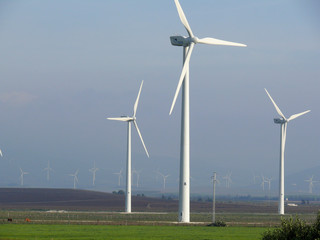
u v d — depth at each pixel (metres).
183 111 152.12
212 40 151.00
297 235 96.50
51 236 118.44
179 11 148.00
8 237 115.50
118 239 113.94
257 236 124.25
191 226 148.62
